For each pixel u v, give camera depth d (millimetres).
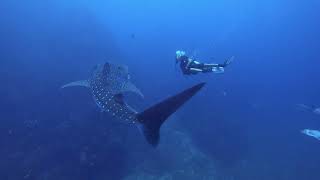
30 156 15500
